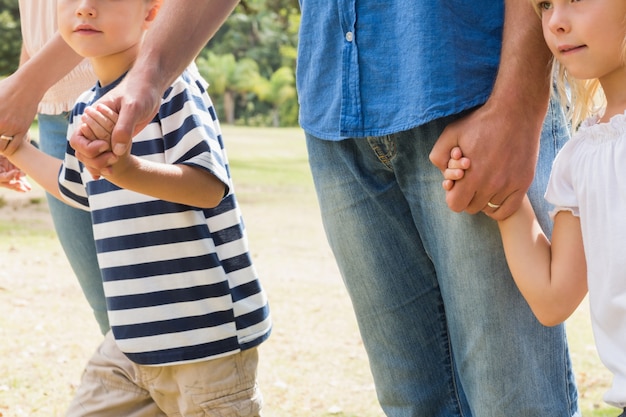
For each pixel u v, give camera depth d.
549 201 2.04
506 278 2.17
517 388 2.20
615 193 1.89
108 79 2.63
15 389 4.79
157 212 2.50
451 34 2.12
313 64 2.33
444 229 2.22
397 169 2.28
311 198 16.23
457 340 2.30
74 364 5.33
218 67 48.25
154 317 2.51
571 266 2.01
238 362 2.58
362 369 5.34
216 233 2.57
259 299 2.64
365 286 2.44
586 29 1.89
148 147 2.49
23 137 2.83
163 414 2.67
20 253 9.27
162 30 2.09
